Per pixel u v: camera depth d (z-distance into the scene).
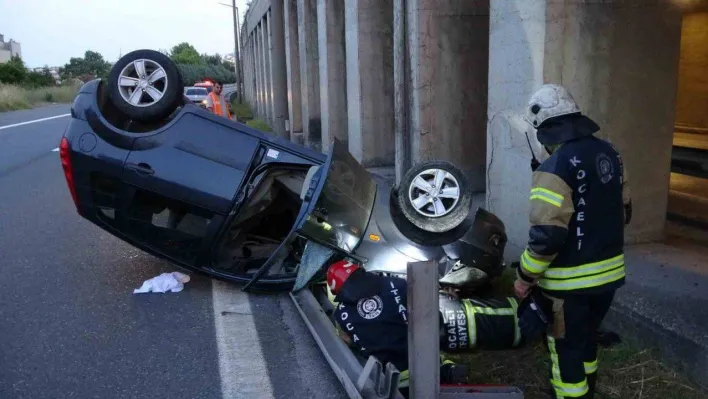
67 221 7.62
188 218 5.30
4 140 16.03
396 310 3.45
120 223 5.14
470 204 4.14
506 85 5.49
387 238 4.18
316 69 14.29
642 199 5.32
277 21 18.53
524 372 3.77
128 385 3.73
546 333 3.00
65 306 4.92
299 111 16.66
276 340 4.35
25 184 10.03
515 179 5.47
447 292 3.92
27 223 7.53
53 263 5.98
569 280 2.87
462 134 8.00
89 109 5.10
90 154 5.00
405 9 7.87
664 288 4.25
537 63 5.00
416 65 7.73
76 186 5.07
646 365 3.70
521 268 2.86
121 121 5.40
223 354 4.14
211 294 5.23
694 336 3.53
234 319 4.71
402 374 3.34
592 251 2.84
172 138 5.03
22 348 4.19
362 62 10.09
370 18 9.98
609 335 4.00
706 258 4.90
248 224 5.43
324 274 4.16
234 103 42.69
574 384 2.94
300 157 5.13
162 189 4.98
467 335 3.57
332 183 4.18
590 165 2.81
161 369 3.93
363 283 3.54
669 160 5.33
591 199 2.81
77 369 3.91
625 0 4.97
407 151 8.20
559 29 4.90
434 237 4.12
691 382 3.52
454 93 7.88
